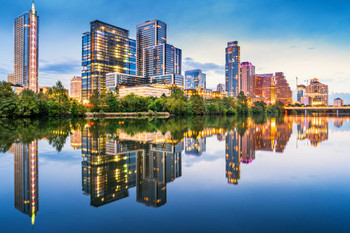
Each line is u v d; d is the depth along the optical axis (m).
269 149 25.70
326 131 46.91
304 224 8.69
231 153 23.38
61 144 27.73
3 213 9.89
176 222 8.97
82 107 120.56
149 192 12.30
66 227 8.67
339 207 10.18
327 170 16.66
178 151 24.02
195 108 151.25
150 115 143.25
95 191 12.48
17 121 75.50
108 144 28.00
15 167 17.28
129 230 8.40
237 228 8.42
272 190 12.43
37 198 11.50
